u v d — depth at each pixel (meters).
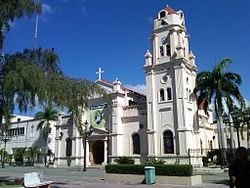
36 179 14.84
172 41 39.94
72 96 18.55
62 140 49.56
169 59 39.56
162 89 39.38
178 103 37.19
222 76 32.97
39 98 16.61
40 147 57.94
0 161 62.75
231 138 38.59
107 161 42.25
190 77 40.78
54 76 18.25
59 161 48.91
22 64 16.78
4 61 17.31
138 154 40.00
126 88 45.97
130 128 41.62
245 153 6.78
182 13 42.84
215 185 18.86
